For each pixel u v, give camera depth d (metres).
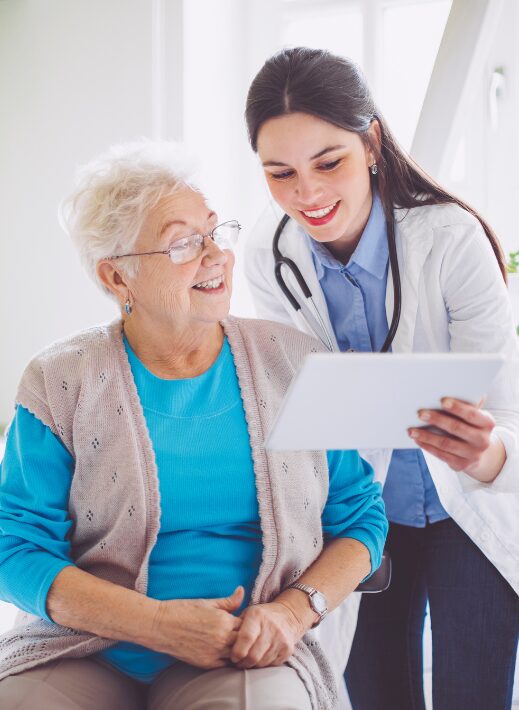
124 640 1.15
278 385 1.32
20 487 1.27
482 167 2.48
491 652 1.42
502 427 1.27
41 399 1.27
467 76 1.73
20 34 2.46
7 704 1.10
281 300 1.58
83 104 2.42
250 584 1.25
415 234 1.39
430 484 1.50
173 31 2.31
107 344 1.30
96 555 1.24
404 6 2.51
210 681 1.12
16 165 2.52
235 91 2.63
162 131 2.34
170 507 1.24
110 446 1.25
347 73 1.27
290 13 2.61
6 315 2.59
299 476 1.28
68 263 2.50
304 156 1.27
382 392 0.98
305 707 1.11
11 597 1.21
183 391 1.26
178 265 1.22
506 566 1.40
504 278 1.46
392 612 1.53
